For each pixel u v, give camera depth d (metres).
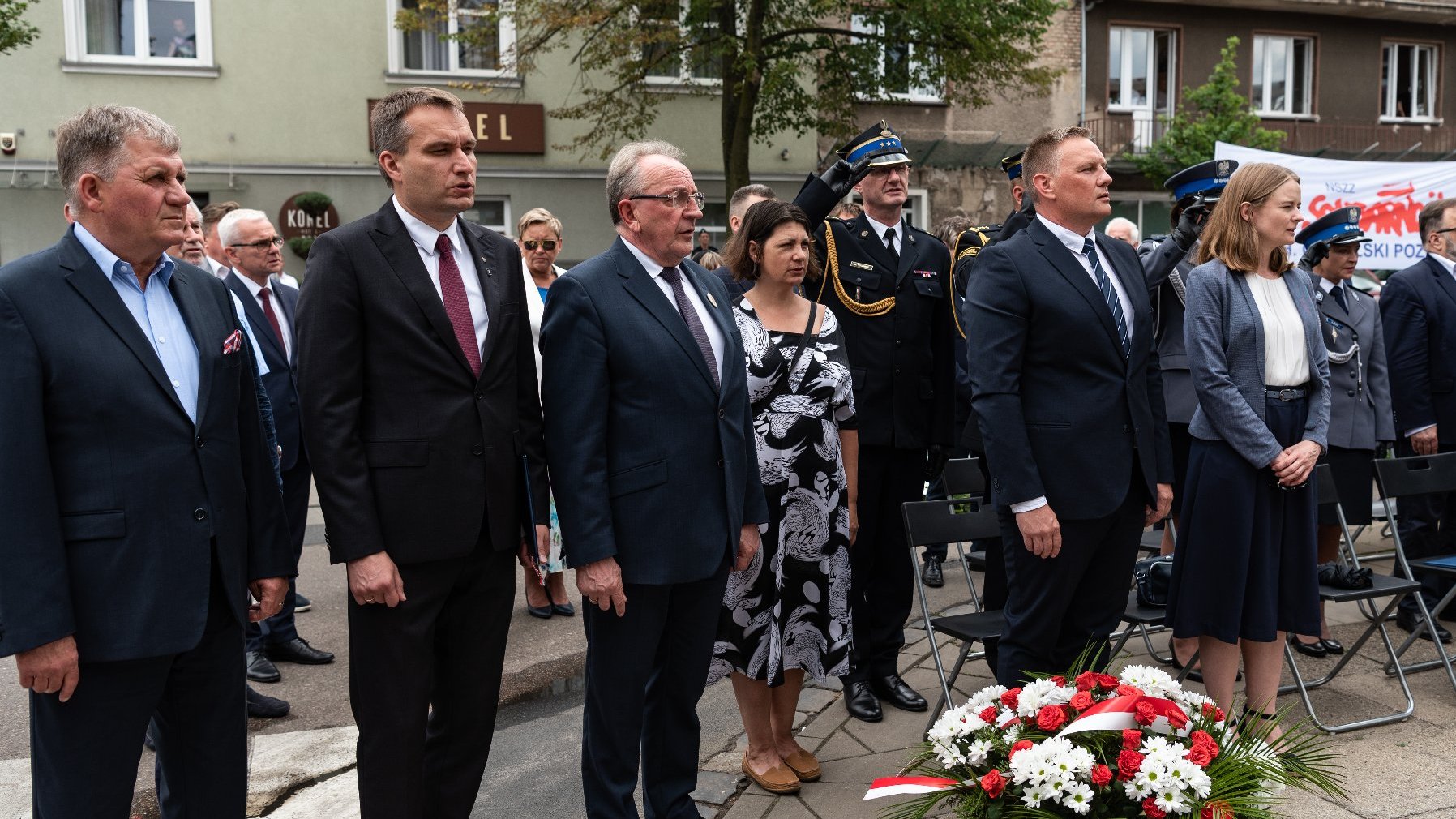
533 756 3.82
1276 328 3.52
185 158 13.59
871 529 4.12
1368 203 8.12
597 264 2.89
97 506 2.22
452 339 2.63
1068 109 18.09
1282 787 2.61
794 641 3.40
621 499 2.85
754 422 3.37
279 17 13.75
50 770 2.27
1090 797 2.34
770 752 3.49
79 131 2.25
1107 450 3.20
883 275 4.12
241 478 2.49
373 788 2.62
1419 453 5.19
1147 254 4.99
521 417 2.85
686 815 3.07
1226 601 3.49
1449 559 4.44
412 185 2.60
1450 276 5.13
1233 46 16.94
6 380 2.11
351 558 2.52
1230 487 3.47
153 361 2.31
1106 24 18.20
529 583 2.93
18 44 12.33
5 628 2.10
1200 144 16.56
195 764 2.48
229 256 4.87
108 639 2.22
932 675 4.54
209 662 2.46
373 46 14.13
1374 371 5.13
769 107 13.88
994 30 13.23
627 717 2.91
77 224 2.32
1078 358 3.20
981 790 2.51
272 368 4.78
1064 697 2.66
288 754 3.84
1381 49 19.66
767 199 3.87
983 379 3.23
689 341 2.90
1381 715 3.92
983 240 4.68
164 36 13.48
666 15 13.21
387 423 2.59
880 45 14.01
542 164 14.91
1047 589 3.24
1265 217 3.50
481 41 13.72
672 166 2.86
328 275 2.54
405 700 2.62
